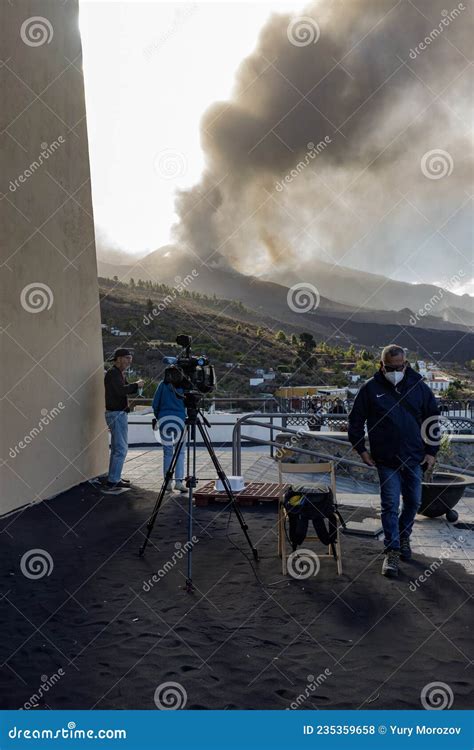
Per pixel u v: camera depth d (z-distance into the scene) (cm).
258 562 556
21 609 449
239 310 15812
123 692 328
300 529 521
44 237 870
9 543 626
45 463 852
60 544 621
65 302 931
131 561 564
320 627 411
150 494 872
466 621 418
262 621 422
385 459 538
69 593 482
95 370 1030
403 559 556
